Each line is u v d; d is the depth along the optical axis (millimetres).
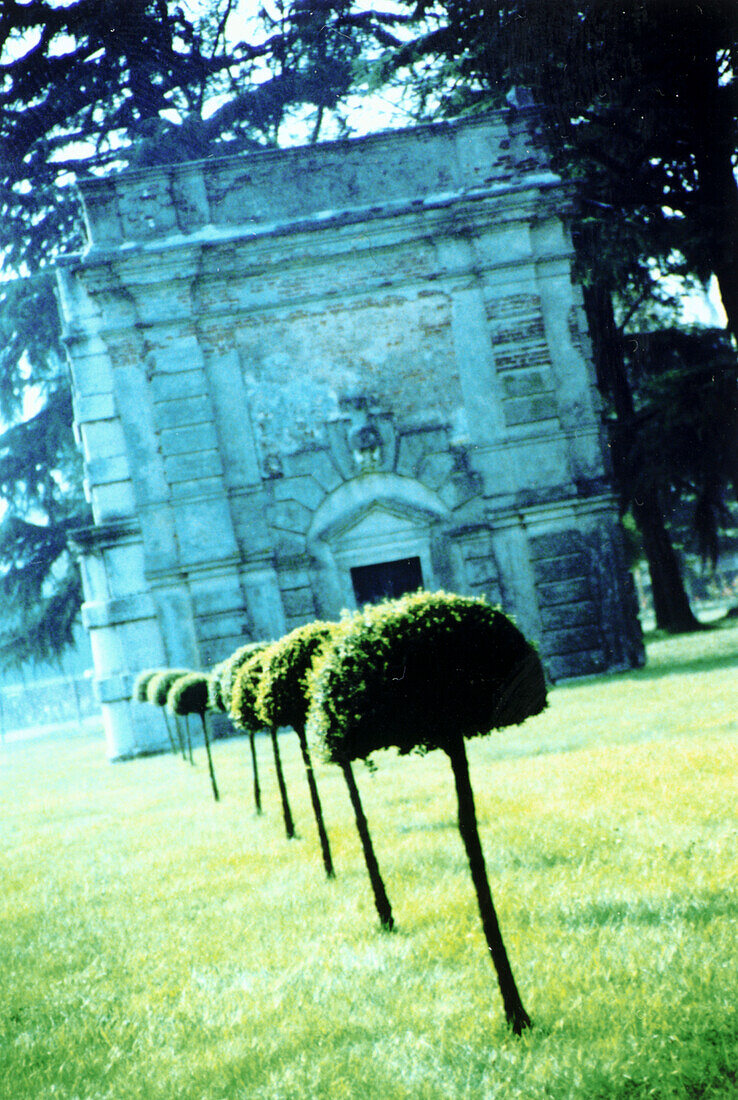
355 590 21719
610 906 5332
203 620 21281
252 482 21609
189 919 6715
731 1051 3525
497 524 21641
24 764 28266
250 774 14508
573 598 21516
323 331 21891
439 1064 3846
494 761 11742
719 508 28188
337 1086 3770
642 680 18156
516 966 4707
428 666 4355
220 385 21781
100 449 21766
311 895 6684
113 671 21406
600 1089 3436
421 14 23625
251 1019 4613
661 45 21062
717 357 28312
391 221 21844
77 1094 4168
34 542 32625
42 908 7875
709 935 4664
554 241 22250
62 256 22250
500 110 22250
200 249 21516
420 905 5914
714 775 8352
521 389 21844
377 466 21656
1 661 32781
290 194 22125
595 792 8453
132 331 21672
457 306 22031
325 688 4984
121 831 11266
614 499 21703
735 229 22906
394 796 10188
